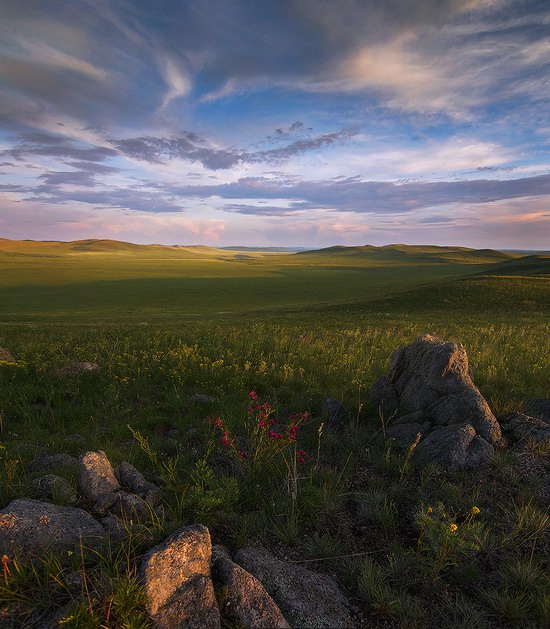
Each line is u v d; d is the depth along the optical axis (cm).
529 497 411
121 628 226
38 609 248
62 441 541
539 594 291
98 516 349
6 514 300
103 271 13650
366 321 2703
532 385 877
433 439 517
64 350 1306
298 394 777
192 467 474
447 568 326
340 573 321
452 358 642
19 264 15588
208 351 1250
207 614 248
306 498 401
